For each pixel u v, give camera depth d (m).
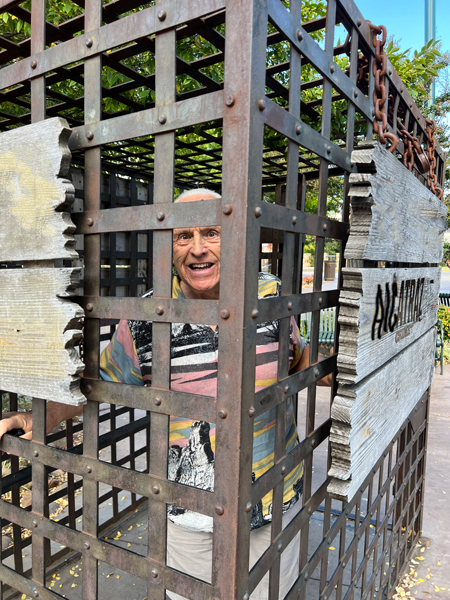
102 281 3.18
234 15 0.82
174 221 0.93
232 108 0.83
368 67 1.52
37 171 1.10
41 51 1.14
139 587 2.38
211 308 0.89
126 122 0.99
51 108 2.27
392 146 1.45
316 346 1.25
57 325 1.08
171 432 1.54
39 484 1.24
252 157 0.83
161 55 0.92
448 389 6.28
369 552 1.87
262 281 1.60
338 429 1.23
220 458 0.90
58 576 2.42
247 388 0.88
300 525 1.20
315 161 3.09
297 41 0.98
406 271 1.69
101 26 1.01
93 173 1.07
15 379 1.20
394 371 1.67
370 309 1.30
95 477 1.11
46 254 1.09
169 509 1.56
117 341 1.59
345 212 1.37
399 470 2.38
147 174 3.51
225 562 0.90
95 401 1.10
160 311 0.96
